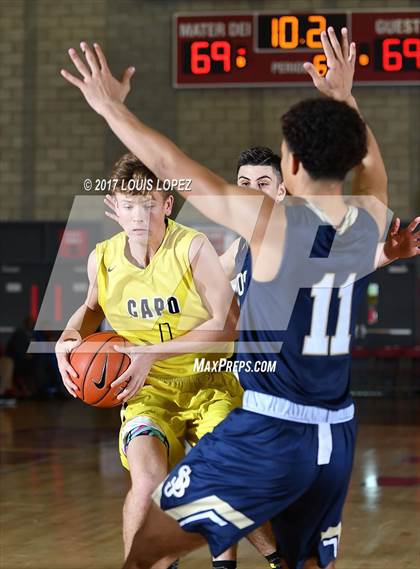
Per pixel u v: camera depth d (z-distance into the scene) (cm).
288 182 452
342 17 2800
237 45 2850
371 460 1461
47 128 2936
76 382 567
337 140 433
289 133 439
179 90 2911
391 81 2812
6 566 769
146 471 561
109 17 2925
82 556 805
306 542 468
